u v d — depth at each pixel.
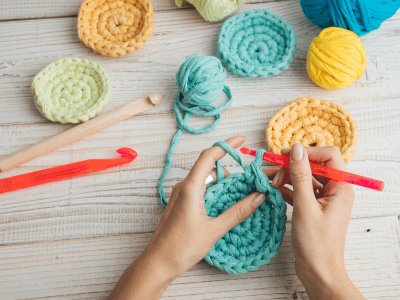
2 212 0.74
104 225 0.74
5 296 0.70
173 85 0.83
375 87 0.83
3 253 0.72
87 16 0.84
